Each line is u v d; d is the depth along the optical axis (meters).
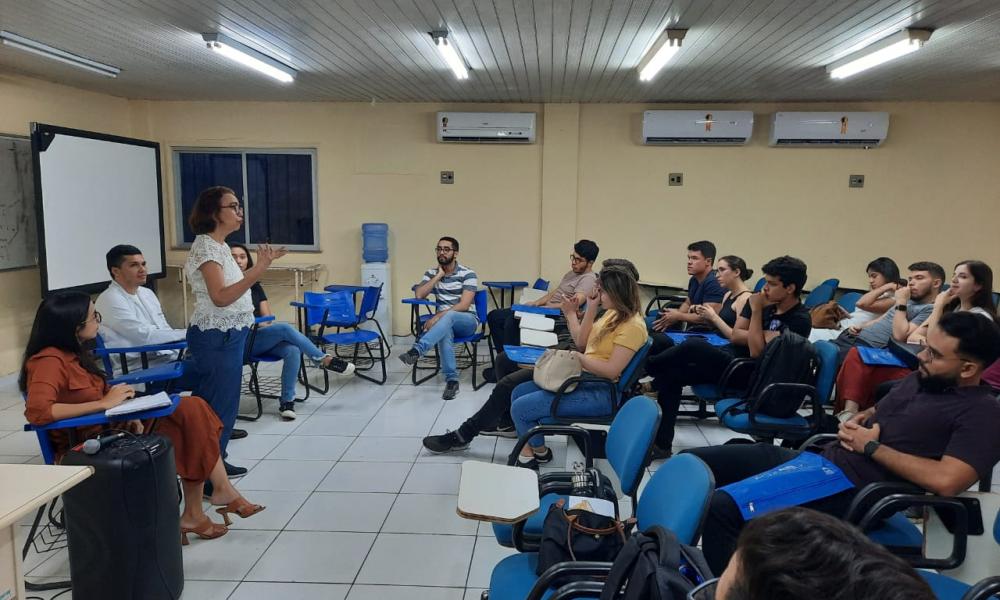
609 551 1.53
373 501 2.91
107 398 2.31
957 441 1.72
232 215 2.87
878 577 0.59
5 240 4.69
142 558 1.99
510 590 1.54
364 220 6.24
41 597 2.15
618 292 2.80
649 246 6.10
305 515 2.77
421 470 3.25
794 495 1.82
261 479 3.13
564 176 6.03
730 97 5.60
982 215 5.78
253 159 6.25
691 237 6.05
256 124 6.14
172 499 2.11
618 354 2.76
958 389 1.79
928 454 1.81
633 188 6.04
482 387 4.79
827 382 2.80
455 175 6.14
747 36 3.64
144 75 4.91
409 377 5.04
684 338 3.64
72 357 2.35
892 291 4.10
